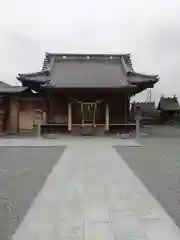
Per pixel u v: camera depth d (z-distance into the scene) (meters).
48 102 25.73
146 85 26.03
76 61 29.23
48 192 6.16
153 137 22.06
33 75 25.70
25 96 28.66
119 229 4.13
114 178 7.50
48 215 4.73
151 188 6.48
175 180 7.29
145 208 5.08
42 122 26.58
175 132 28.67
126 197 5.77
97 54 29.42
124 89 22.97
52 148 14.80
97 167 9.11
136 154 12.23
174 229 4.14
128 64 28.78
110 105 25.14
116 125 24.55
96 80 24.84
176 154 12.21
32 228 4.19
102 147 15.07
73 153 12.68
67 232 4.03
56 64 28.67
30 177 7.70
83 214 4.77
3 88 28.30
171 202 5.43
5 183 7.02
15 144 16.73
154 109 56.09
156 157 11.32
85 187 6.57
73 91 23.36
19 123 28.80
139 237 3.86
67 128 24.86
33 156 11.82
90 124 24.02
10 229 4.16
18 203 5.40
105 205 5.25
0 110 26.39
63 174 8.05
